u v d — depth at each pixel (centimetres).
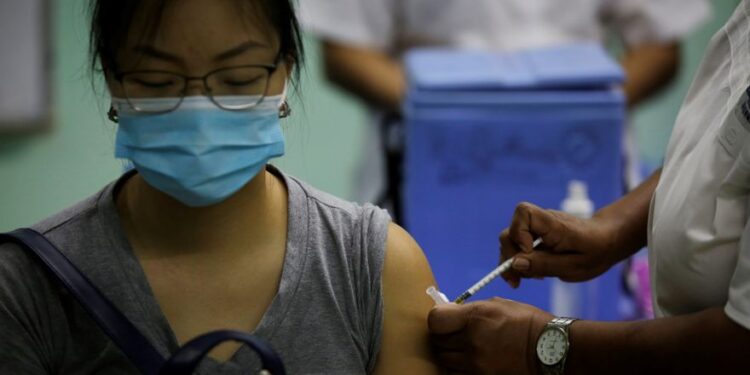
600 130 322
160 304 152
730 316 150
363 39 416
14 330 147
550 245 193
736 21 173
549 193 326
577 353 164
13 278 148
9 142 422
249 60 145
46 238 151
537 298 319
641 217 198
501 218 327
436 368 168
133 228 155
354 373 154
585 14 414
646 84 428
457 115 324
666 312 173
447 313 164
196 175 144
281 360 140
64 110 423
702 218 158
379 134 425
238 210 153
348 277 155
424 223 329
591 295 306
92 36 150
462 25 412
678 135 179
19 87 420
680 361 156
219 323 152
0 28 418
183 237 153
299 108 287
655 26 425
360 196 429
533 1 411
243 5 143
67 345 149
